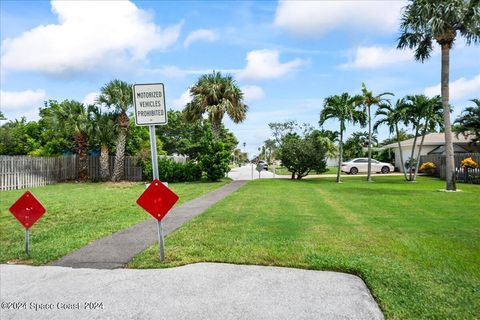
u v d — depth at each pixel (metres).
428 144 34.00
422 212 9.60
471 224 7.90
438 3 15.48
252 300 3.81
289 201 11.92
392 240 6.36
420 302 3.74
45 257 5.44
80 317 3.49
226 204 11.17
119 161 23.34
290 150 24.12
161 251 5.18
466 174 21.67
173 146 55.06
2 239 6.72
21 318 3.49
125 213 9.75
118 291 4.11
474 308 3.61
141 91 5.29
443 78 16.30
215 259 5.19
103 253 5.64
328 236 6.64
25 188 18.62
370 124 23.75
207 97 24.52
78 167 25.11
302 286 4.19
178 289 4.13
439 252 5.58
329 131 50.78
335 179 25.02
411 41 17.91
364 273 4.55
